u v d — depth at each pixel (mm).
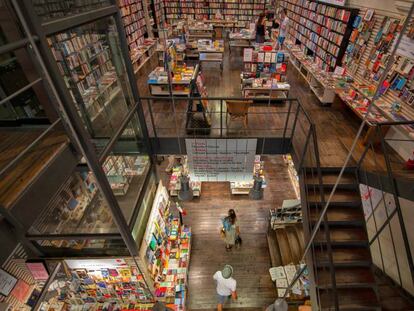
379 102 5199
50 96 2174
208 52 9859
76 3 2967
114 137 3479
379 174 3783
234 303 4828
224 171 5078
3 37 2490
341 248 3830
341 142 5117
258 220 6297
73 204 3840
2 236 1867
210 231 6066
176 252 5191
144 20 12516
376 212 4840
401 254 4148
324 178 4297
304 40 10297
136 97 4348
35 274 3465
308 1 9898
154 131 4941
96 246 3777
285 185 7168
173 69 7781
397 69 4898
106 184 2885
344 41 7023
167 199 5676
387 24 5305
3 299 3166
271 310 2309
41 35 1954
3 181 2086
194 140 4703
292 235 5648
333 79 6664
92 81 4762
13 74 3248
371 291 3547
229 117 6121
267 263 5445
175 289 4559
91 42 4809
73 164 2646
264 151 5160
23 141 2822
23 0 1783
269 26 13953
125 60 3977
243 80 7340
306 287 4773
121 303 4512
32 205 2084
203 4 16281
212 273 5297
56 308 4184
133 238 3582
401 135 4637
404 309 3688
